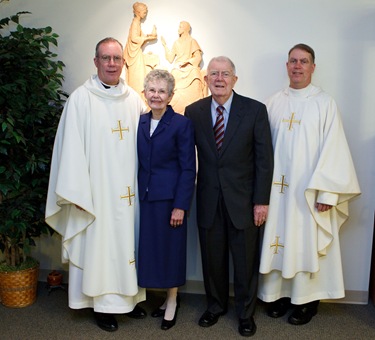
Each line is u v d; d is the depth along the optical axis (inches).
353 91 113.3
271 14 114.1
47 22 123.1
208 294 107.3
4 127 99.8
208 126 98.1
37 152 113.2
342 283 106.2
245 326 101.5
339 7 111.4
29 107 110.0
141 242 100.0
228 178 97.3
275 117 104.9
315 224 102.0
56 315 111.3
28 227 112.0
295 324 106.6
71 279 102.7
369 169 114.9
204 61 118.0
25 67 110.1
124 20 119.7
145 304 117.5
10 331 102.9
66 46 123.1
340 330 104.2
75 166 95.0
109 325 103.1
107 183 98.0
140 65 117.3
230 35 116.2
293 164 100.8
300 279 104.3
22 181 113.2
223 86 94.1
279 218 103.6
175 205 96.6
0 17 124.7
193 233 123.3
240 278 101.2
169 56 117.6
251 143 98.1
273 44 114.9
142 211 99.7
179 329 104.0
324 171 98.3
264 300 107.8
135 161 100.0
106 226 98.5
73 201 93.9
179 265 100.4
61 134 99.7
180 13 117.3
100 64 96.7
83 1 121.0
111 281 100.0
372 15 110.3
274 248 104.0
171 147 97.5
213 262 103.7
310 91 103.1
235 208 97.6
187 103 116.2
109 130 97.3
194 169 98.7
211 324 105.4
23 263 118.3
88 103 97.3
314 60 108.6
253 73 116.6
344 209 108.3
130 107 101.0
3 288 114.7
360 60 112.1
